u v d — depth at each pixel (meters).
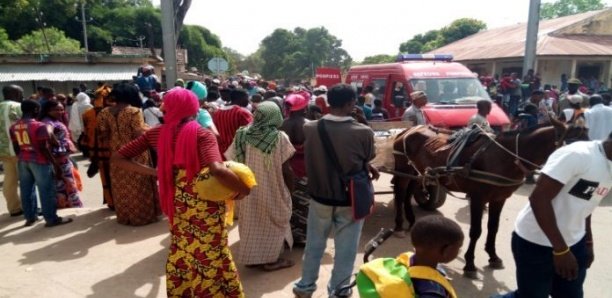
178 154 3.03
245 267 4.73
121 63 22.50
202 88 6.41
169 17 11.48
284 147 4.35
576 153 2.48
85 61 21.94
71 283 4.33
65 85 22.33
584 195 2.57
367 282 2.01
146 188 5.88
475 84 9.99
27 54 21.00
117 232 5.69
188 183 3.06
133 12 57.22
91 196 8.20
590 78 23.08
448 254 2.04
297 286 3.79
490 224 4.74
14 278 4.43
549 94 13.29
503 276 4.61
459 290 4.31
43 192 5.80
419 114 8.39
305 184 5.15
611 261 4.95
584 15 27.55
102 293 4.14
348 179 3.41
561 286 2.90
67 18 50.72
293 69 81.38
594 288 4.36
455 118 8.73
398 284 1.92
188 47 61.16
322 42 82.19
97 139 6.29
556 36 24.86
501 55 24.27
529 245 2.80
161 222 6.06
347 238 3.56
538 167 4.21
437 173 4.84
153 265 4.73
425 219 2.10
